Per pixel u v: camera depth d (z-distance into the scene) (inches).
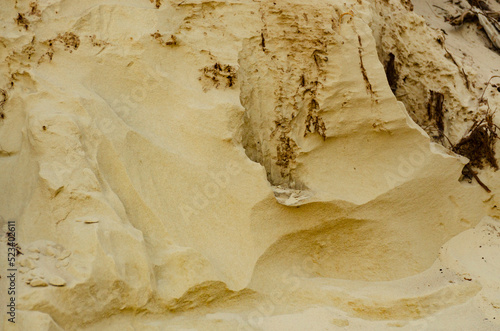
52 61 180.7
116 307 155.3
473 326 181.6
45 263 151.9
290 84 197.2
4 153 179.9
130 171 171.6
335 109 196.5
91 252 154.0
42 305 141.9
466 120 228.1
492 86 234.4
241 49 191.6
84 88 176.1
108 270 153.7
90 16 184.4
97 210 162.1
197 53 187.3
